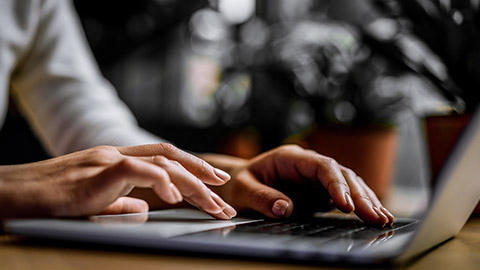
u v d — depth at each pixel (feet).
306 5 6.74
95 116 3.25
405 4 2.99
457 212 1.29
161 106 8.57
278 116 5.51
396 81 4.55
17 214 1.27
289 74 4.84
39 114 3.39
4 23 2.99
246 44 6.35
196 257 1.01
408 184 6.19
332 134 3.85
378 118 4.17
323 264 0.95
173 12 7.16
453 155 0.95
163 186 1.26
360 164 3.79
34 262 0.93
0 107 2.97
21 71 3.41
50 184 1.33
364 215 1.61
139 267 0.90
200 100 8.34
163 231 1.08
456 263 1.06
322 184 1.81
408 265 1.02
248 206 1.88
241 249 1.00
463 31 2.87
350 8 6.38
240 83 6.31
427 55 3.61
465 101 2.87
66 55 3.53
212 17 7.28
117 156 1.47
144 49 7.98
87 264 0.92
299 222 1.61
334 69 4.61
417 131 5.98
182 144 7.96
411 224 1.71
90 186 1.30
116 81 7.98
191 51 8.34
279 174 2.04
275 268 0.92
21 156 6.04
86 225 1.13
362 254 0.93
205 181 1.59
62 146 3.25
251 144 5.93
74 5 6.78
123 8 6.93
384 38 3.52
